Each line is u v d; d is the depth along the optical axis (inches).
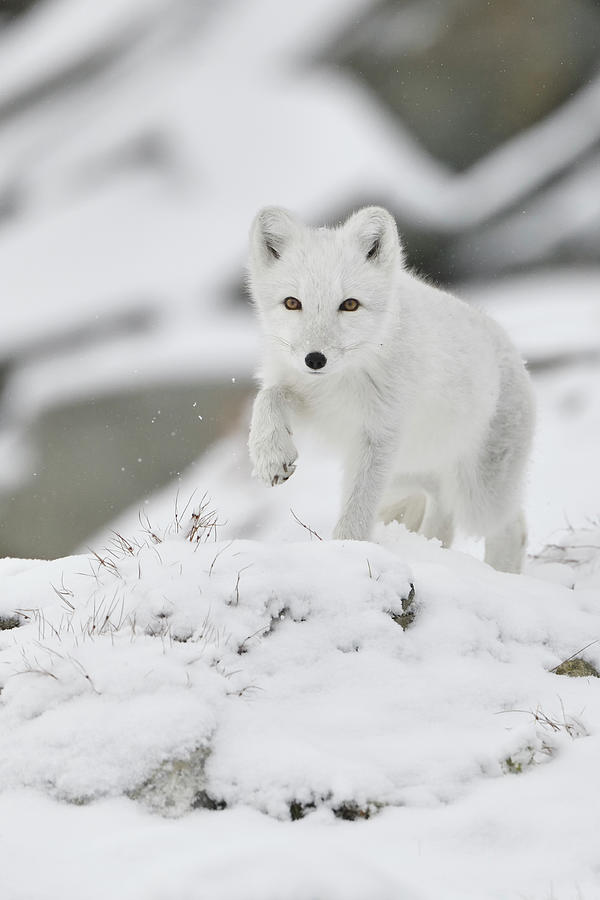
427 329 384.8
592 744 245.8
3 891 180.5
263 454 347.9
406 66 1507.1
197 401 1162.0
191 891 173.5
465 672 276.7
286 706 252.8
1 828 206.4
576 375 1006.4
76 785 219.9
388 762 235.1
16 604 295.3
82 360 1278.3
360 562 299.1
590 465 791.7
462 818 215.8
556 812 217.3
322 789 221.6
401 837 210.8
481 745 244.7
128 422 1165.1
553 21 1437.0
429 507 452.8
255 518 776.9
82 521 1106.7
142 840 199.0
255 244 376.5
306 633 276.4
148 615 269.6
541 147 1441.9
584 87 1451.8
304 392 372.2
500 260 1400.1
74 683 242.2
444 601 303.1
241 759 228.7
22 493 1124.5
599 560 472.7
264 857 181.3
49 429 1173.1
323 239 367.2
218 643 262.1
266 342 378.3
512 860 204.5
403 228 1396.4
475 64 1462.8
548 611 323.0
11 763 226.2
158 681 242.1
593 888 193.2
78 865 191.2
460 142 1460.4
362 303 352.8
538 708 265.0
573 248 1400.1
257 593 277.4
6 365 1296.8
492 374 421.4
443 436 407.8
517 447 438.6
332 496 787.4
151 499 1104.2
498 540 451.5
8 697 244.2
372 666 271.4
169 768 223.0
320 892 174.9
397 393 365.7
